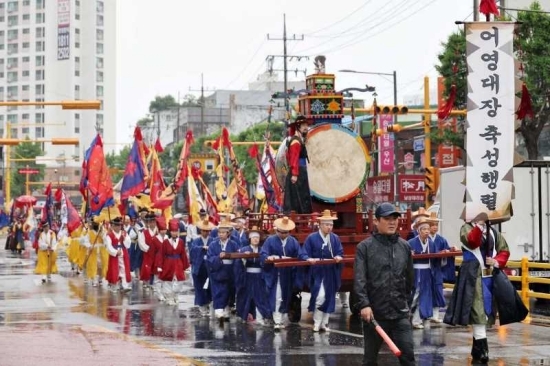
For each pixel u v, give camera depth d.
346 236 21.61
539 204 26.12
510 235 26.08
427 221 20.58
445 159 45.91
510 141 15.19
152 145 37.22
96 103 36.38
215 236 23.12
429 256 20.30
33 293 30.70
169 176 102.19
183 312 24.19
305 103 23.47
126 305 26.28
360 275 11.76
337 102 23.42
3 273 42.16
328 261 19.25
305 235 21.33
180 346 17.55
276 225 19.98
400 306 11.75
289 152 21.77
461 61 38.44
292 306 21.66
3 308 25.41
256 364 15.27
